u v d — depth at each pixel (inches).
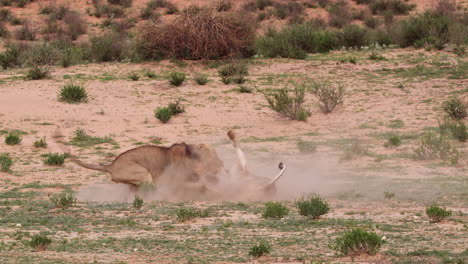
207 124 3737.7
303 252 1266.0
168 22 5482.3
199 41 5290.4
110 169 1946.4
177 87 4557.1
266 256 1227.9
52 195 2171.5
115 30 7500.0
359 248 1220.5
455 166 2657.5
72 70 5118.1
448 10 7539.4
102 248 1338.6
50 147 3225.9
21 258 1240.8
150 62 5354.3
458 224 1545.3
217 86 4584.2
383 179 2411.4
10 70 5246.1
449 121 3597.4
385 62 5167.3
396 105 4040.4
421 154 2837.1
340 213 1763.0
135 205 1845.5
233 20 5408.5
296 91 3944.4
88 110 3971.5
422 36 5772.6
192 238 1441.9
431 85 4443.9
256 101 4234.7
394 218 1660.9
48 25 7642.7
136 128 3639.3
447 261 1139.3
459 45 5516.7
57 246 1364.4
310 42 5851.4
